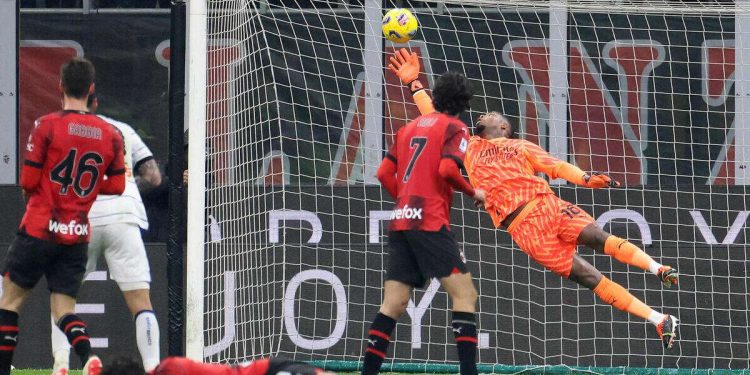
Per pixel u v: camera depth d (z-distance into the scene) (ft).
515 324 107.96
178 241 92.27
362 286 107.55
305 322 106.93
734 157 112.68
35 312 106.83
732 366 107.14
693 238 107.96
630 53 113.19
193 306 93.35
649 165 113.19
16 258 73.87
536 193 95.66
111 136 75.46
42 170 73.51
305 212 108.06
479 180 97.35
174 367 54.29
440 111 80.53
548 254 94.68
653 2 110.93
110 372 52.37
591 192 109.29
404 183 79.46
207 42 105.50
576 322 107.76
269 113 112.57
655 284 107.86
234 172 108.17
